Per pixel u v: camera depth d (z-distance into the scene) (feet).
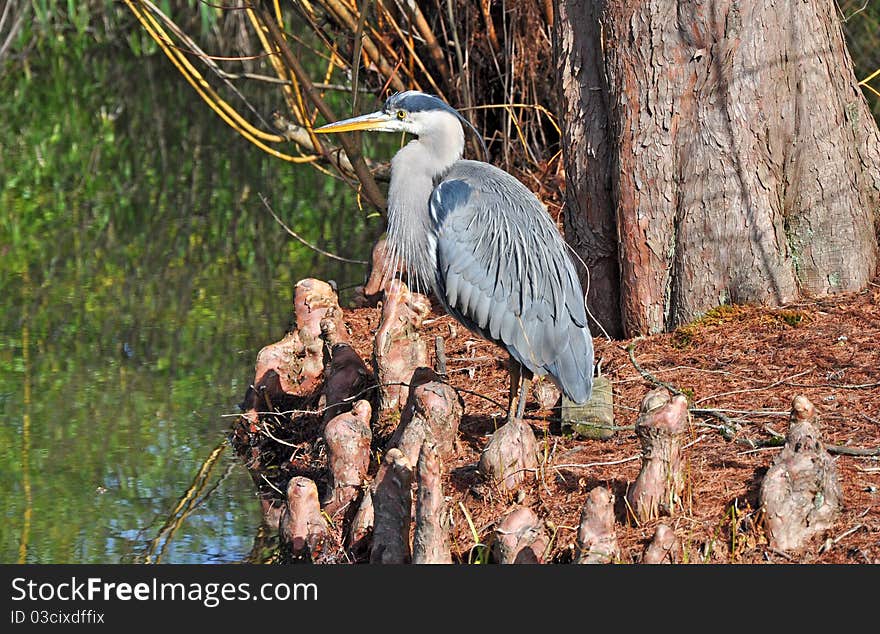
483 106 54.90
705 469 30.27
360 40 48.42
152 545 34.27
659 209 39.73
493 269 35.06
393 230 38.09
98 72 108.58
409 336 37.22
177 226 69.26
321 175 80.64
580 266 42.47
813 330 38.01
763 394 34.53
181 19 113.19
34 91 102.01
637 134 39.42
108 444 41.39
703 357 37.60
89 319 54.19
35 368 48.24
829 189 40.01
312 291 43.16
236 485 38.55
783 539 26.48
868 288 40.75
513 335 34.65
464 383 39.32
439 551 27.61
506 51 57.00
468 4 57.62
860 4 69.36
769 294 39.63
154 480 38.83
